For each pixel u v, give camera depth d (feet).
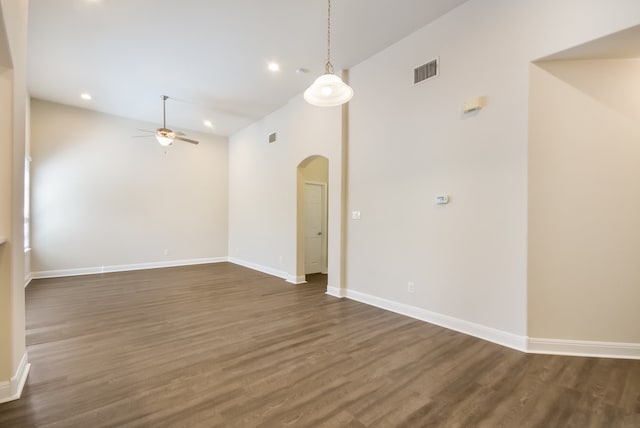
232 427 5.85
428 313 11.64
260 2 10.16
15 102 6.89
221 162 26.11
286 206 19.33
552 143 8.95
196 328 10.94
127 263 21.81
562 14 8.36
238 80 15.99
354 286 14.78
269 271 21.06
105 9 10.43
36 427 5.79
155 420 6.03
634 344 8.69
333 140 15.56
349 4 10.30
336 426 5.90
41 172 18.75
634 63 8.64
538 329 9.07
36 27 11.38
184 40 12.34
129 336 10.19
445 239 11.09
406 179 12.39
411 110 12.17
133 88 16.90
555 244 8.98
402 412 6.32
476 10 10.14
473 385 7.32
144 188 22.44
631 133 8.63
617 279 8.75
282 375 7.76
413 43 12.04
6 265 6.70
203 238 25.17
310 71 15.05
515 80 9.27
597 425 5.95
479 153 10.12
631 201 8.65
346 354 8.93
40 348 9.23
